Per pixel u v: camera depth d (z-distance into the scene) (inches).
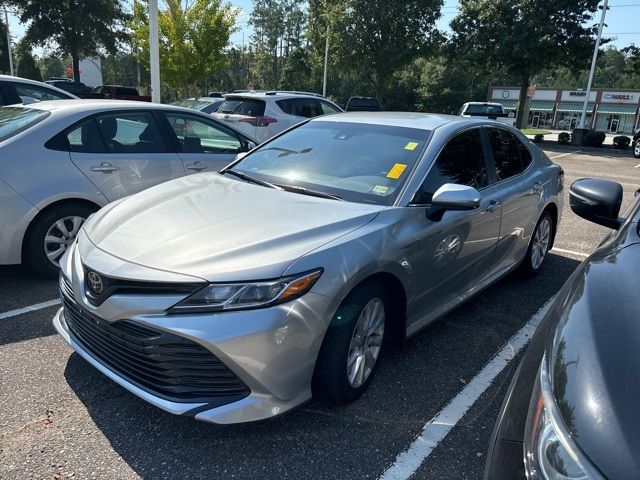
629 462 44.2
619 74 3405.5
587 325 59.5
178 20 906.1
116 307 96.7
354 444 103.0
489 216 151.7
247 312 92.2
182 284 93.0
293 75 2551.7
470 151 154.1
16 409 109.2
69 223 180.4
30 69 2059.5
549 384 55.2
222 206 120.3
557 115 2541.8
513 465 54.4
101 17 1407.5
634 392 49.6
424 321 133.9
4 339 138.7
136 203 128.8
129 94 1077.8
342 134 153.3
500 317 166.9
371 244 109.3
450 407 117.0
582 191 111.6
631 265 71.3
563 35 1048.8
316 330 98.4
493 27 1074.1
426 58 1333.7
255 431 105.3
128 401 113.5
